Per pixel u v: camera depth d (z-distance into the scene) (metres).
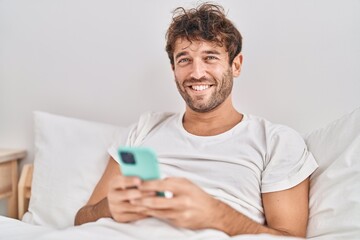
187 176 1.11
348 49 1.30
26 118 1.75
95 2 1.61
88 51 1.63
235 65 1.25
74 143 1.44
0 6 1.75
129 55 1.57
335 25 1.32
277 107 1.40
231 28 1.19
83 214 1.13
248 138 1.15
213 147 1.15
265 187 1.05
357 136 1.04
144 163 0.80
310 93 1.36
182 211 0.86
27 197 1.59
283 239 0.85
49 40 1.69
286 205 1.03
